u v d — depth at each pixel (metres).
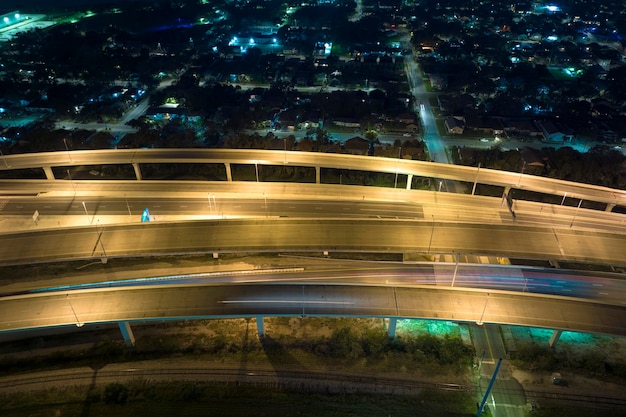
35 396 56.19
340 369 59.53
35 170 113.81
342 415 53.69
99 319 59.03
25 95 156.62
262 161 102.62
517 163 110.81
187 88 163.00
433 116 147.88
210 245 75.62
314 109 145.25
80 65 184.75
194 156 105.75
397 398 55.81
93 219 90.56
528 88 163.25
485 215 90.88
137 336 65.31
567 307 61.16
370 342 63.34
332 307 61.31
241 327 67.00
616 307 61.03
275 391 56.72
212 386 57.28
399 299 62.53
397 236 77.75
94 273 77.25
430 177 105.88
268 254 82.12
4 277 76.44
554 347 62.41
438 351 61.59
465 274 73.75
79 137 125.81
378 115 140.88
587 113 144.12
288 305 61.69
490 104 154.00
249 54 199.00
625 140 129.00
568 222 89.56
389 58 197.50
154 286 64.19
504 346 62.66
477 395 55.84
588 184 101.25
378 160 104.62
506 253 74.00
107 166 114.75
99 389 56.91
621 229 87.81
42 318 59.25
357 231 79.00
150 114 143.75
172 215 91.06
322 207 93.06
